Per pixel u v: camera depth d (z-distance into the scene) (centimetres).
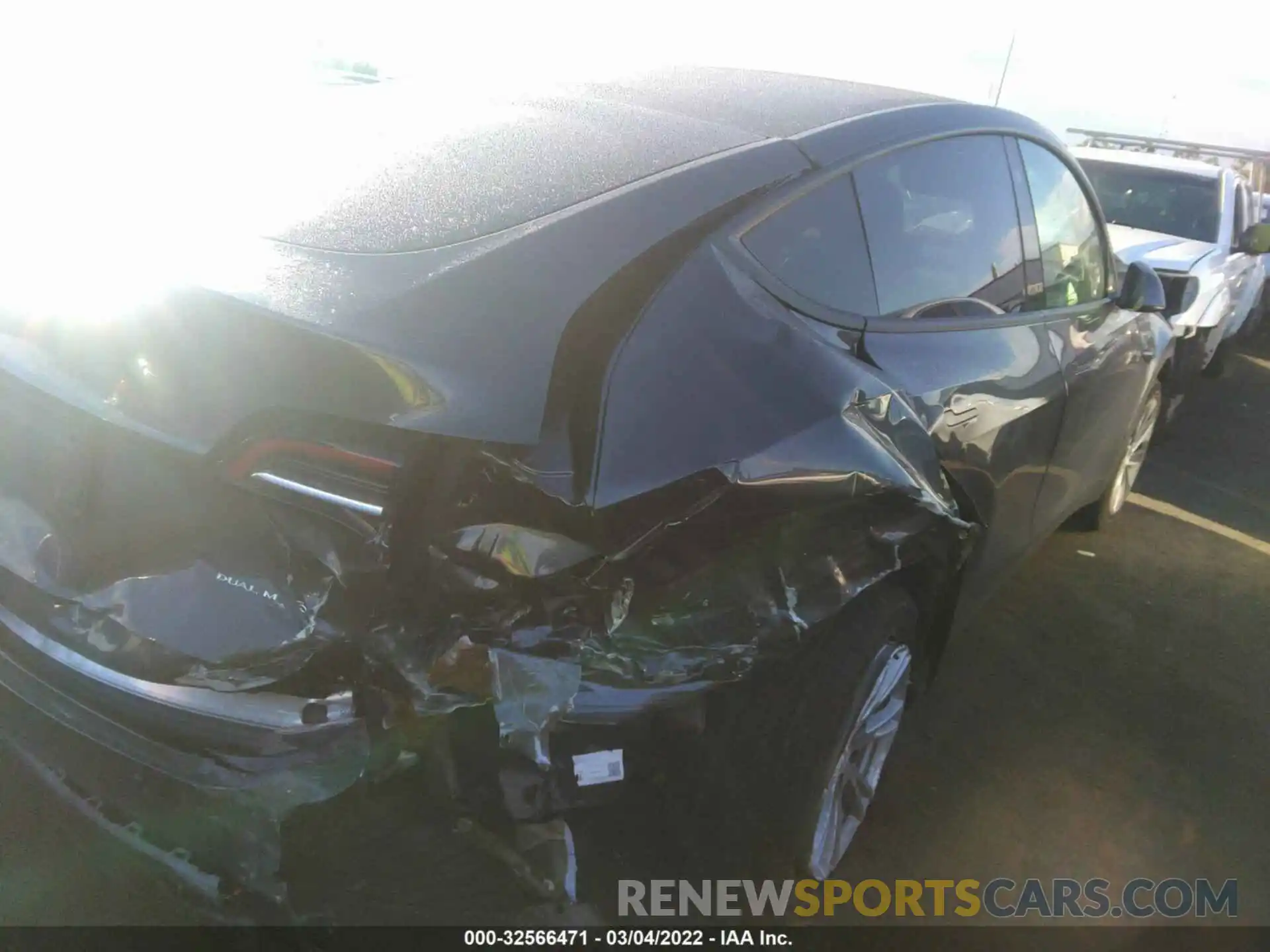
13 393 197
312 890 184
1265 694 393
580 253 200
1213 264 718
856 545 217
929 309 277
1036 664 392
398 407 166
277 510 171
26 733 198
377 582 166
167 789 179
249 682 173
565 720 175
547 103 272
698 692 188
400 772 175
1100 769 333
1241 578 495
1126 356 413
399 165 231
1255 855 303
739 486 186
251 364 171
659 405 184
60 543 194
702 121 261
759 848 221
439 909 189
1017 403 301
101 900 232
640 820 194
